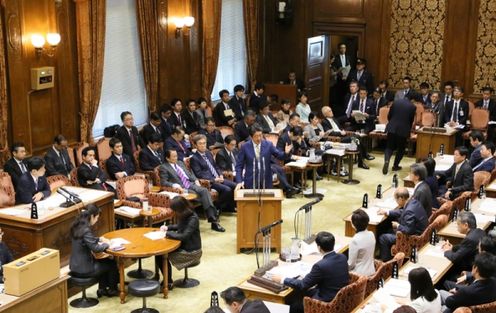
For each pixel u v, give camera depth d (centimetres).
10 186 923
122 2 1278
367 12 1688
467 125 1512
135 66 1332
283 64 1778
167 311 805
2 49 1005
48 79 1091
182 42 1443
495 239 705
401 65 1680
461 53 1612
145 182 1036
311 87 1733
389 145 1419
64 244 852
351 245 742
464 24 1598
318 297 677
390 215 919
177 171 1091
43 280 638
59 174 1028
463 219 798
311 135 1369
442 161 1188
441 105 1520
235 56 1673
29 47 1064
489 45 1583
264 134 1328
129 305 822
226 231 1077
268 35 1773
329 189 1314
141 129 1303
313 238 812
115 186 1036
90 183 1008
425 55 1653
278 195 962
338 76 1888
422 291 602
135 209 972
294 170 1272
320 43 1753
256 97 1577
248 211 967
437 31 1631
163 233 859
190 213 841
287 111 1455
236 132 1364
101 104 1252
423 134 1405
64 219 845
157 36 1355
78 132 1187
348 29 1714
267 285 687
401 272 720
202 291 862
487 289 622
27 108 1064
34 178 905
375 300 641
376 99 1573
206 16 1486
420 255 771
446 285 732
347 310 650
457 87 1501
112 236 852
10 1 1014
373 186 1334
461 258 751
